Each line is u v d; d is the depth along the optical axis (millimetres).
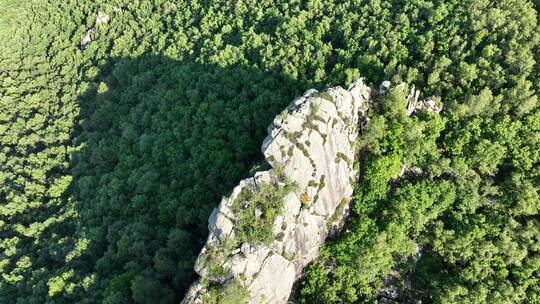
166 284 64312
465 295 58844
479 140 65375
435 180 64688
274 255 55625
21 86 121625
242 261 54281
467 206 63469
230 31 101500
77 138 101875
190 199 71812
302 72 82312
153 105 94188
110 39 121562
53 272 74562
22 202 91750
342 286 59844
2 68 130000
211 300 53344
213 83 89375
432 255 62969
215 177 72500
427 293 60812
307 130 58875
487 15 77625
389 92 65688
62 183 92375
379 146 64812
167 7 117625
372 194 62781
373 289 60844
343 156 61375
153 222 74438
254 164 68250
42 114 113688
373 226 60688
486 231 62000
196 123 83625
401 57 77125
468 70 70562
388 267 60312
